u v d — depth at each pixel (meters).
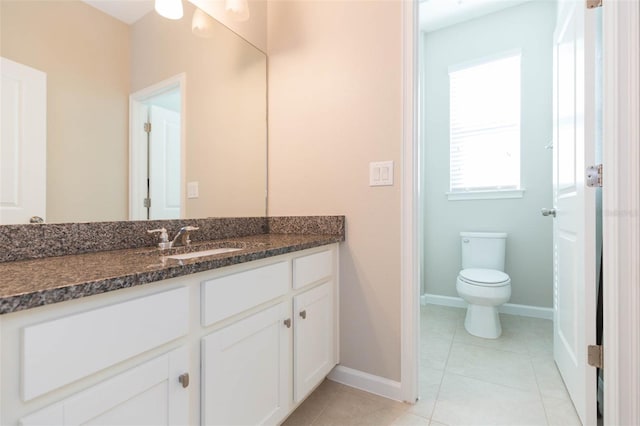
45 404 0.52
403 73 1.38
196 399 0.79
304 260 1.25
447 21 2.72
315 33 1.62
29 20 0.92
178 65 1.35
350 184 1.52
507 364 1.73
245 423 0.94
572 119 1.38
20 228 0.86
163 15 1.30
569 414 1.29
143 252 1.05
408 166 1.38
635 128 1.05
